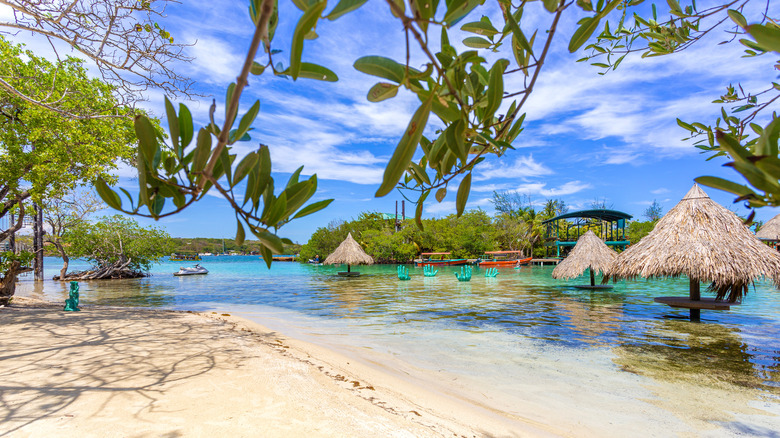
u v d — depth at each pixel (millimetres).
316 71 791
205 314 10328
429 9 646
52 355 5543
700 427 3953
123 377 4594
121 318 8984
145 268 29906
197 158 778
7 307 10453
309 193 875
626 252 10211
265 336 7594
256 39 611
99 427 3254
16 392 4016
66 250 25391
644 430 3896
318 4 547
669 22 1969
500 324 9234
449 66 866
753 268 7883
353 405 4098
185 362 5316
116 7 4941
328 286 19906
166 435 3158
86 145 9531
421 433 3539
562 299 13688
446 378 5414
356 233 48812
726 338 7684
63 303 13125
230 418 3547
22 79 8727
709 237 8680
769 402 4582
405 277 23922
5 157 9695
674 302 8680
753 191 692
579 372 5672
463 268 23047
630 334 8078
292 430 3373
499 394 4828
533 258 43125
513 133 1090
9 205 10320
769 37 589
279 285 20984
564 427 3941
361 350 6902
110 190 798
